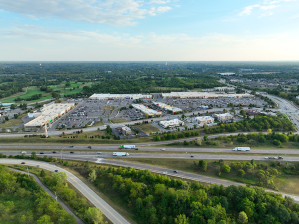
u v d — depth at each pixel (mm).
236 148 167250
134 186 112750
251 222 97875
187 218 94812
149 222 93938
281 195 112500
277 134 186250
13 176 120375
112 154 162500
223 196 108125
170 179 125750
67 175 129875
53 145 178750
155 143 183625
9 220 90562
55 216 91625
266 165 142250
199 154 161500
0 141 185250
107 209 101312
